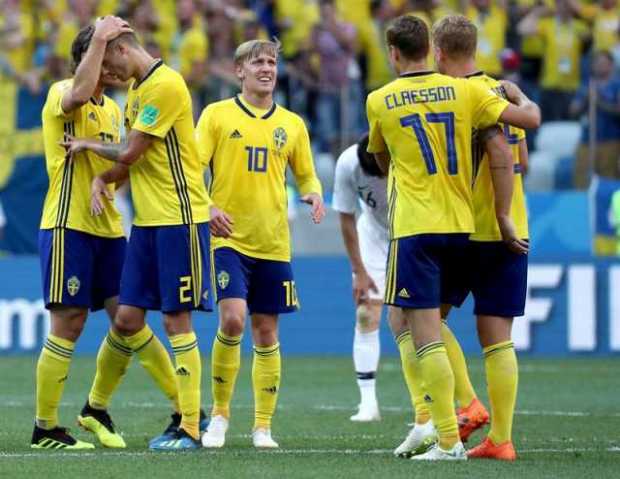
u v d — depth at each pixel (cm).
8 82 4653
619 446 2311
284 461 2012
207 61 4916
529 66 5091
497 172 2034
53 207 2209
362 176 2723
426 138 2011
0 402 3152
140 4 5031
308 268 4700
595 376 3938
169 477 1825
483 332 2097
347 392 3503
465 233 2020
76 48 2234
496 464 1973
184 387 2203
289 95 4838
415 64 2052
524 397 3362
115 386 2283
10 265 4591
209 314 4612
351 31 4984
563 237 4653
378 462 2002
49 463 1977
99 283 2264
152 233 2175
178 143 2169
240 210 2325
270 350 2345
